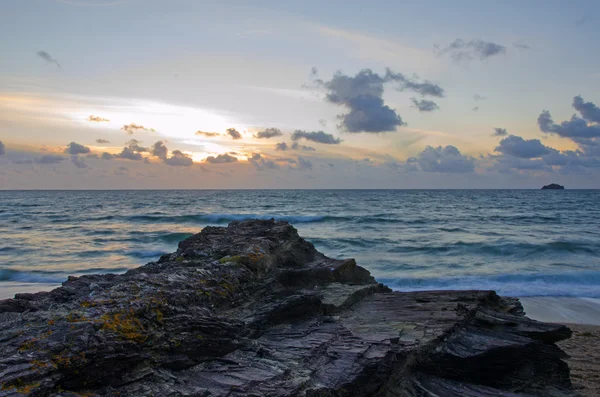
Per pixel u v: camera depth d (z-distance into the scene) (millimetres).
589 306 16062
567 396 6766
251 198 119562
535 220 51000
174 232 37906
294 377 5262
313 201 100625
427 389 6266
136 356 4801
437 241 32312
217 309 6633
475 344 6910
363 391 5602
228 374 5199
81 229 41000
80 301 5457
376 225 44688
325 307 7793
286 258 9562
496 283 19891
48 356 4227
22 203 90062
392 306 8359
